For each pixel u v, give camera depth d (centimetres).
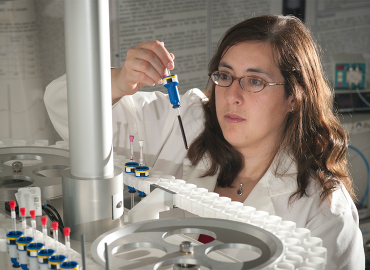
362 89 292
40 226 75
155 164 149
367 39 312
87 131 69
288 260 58
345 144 132
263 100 115
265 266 51
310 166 122
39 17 243
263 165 131
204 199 83
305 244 67
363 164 297
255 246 60
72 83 67
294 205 115
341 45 310
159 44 106
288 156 123
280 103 118
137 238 63
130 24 259
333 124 135
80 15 64
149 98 161
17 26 238
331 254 105
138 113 154
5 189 83
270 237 61
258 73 114
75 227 71
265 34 115
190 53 282
